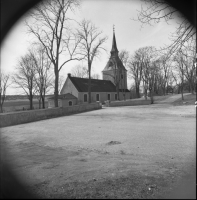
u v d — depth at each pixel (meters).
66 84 51.94
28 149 6.77
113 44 57.56
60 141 8.00
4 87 48.94
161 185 3.52
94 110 27.02
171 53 7.14
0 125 12.39
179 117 14.97
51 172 4.42
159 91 68.50
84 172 4.36
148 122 12.84
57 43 22.09
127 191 3.34
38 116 16.42
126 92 64.06
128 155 5.73
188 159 5.06
